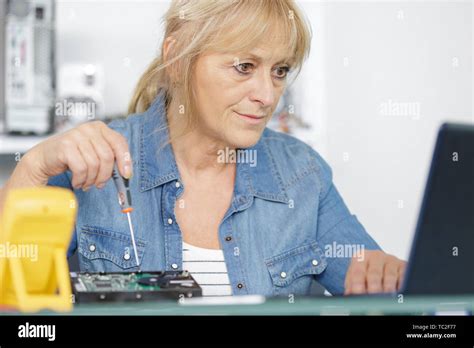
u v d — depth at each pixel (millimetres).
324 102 3127
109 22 3170
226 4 1471
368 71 3174
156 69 1641
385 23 3170
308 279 1685
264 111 1536
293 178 1728
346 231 1737
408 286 1114
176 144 1646
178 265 1583
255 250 1627
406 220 3188
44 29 2834
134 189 1625
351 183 3164
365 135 3174
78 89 2949
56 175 1445
